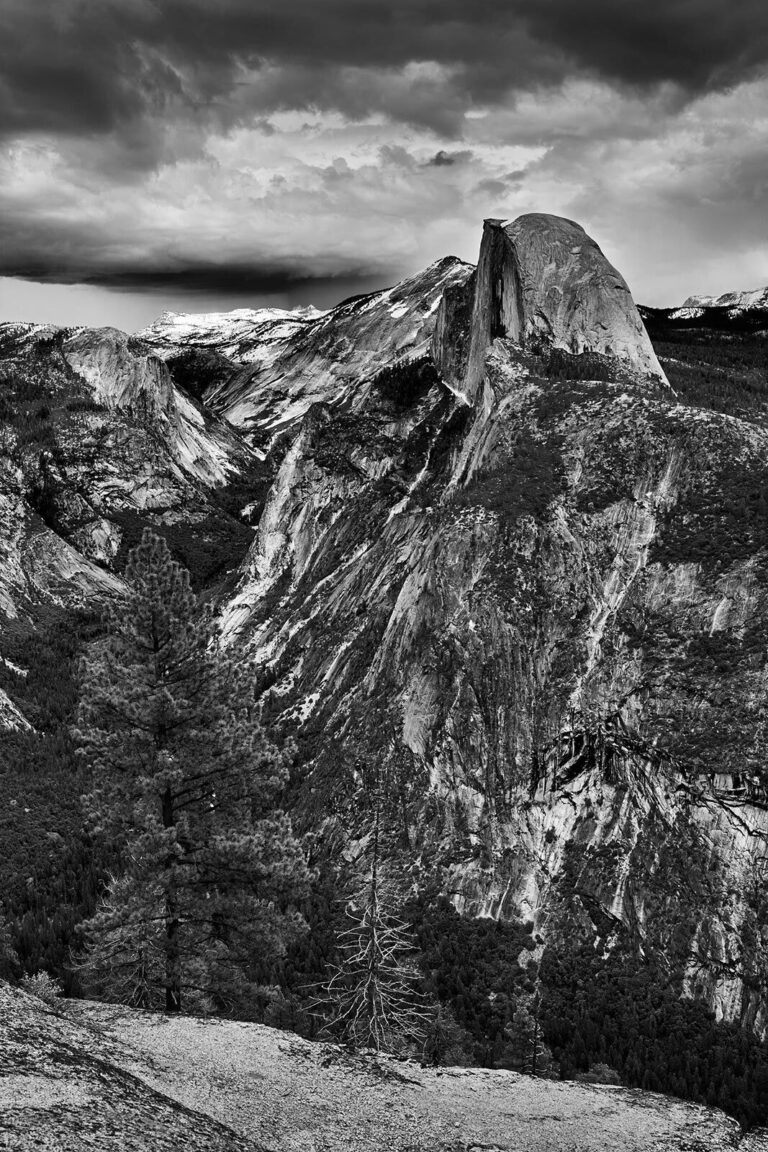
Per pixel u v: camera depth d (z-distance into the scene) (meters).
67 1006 28.58
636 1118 25.97
